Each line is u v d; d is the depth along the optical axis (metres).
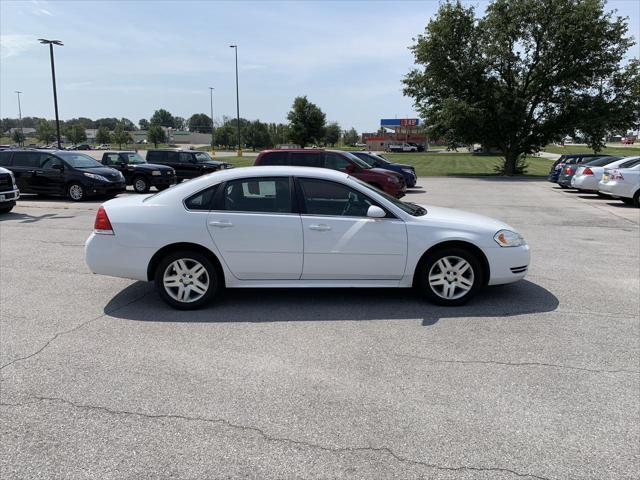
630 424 3.01
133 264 5.05
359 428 2.96
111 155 20.69
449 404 3.24
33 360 3.90
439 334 4.45
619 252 8.16
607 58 30.64
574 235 9.88
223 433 2.91
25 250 8.12
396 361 3.89
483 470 2.59
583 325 4.68
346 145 133.50
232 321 4.79
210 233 4.97
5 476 2.53
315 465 2.62
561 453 2.73
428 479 2.52
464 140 34.00
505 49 31.38
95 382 3.54
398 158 61.91
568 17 29.69
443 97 33.59
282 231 4.98
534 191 20.89
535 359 3.93
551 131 33.06
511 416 3.10
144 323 4.75
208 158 26.47
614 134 32.59
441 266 5.17
